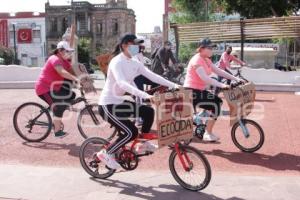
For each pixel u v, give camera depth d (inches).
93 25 3282.5
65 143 323.3
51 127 322.7
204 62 291.0
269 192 215.8
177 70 507.2
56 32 3132.4
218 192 216.4
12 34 2864.2
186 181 221.6
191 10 1541.6
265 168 261.7
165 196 212.1
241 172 253.4
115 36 3265.3
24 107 324.2
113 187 224.5
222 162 274.4
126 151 224.1
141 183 230.4
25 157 284.0
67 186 225.6
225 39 748.6
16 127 326.0
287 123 405.7
